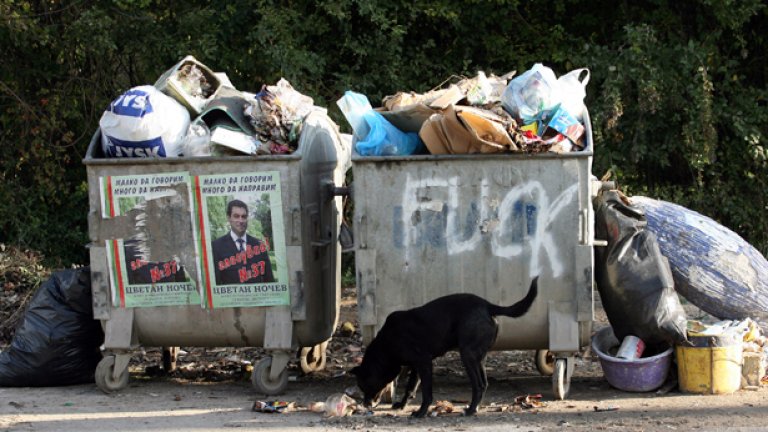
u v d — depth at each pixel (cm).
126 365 645
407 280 607
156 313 638
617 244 629
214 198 624
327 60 1185
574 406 583
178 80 668
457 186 602
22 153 1214
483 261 602
